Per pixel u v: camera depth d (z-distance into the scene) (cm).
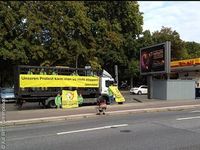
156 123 1748
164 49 3594
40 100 3002
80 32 5391
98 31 5950
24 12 4991
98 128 1608
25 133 1511
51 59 5150
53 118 2092
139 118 2008
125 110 2512
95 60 5612
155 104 3056
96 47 5756
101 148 1146
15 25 4916
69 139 1326
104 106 2317
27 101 2959
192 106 2820
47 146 1193
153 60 3766
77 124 1808
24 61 4906
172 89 3788
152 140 1277
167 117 2020
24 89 2947
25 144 1234
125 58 6569
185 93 3866
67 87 3109
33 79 2975
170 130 1509
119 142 1247
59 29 5188
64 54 5153
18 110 2759
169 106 2819
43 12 5266
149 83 3969
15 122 1931
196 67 4722
